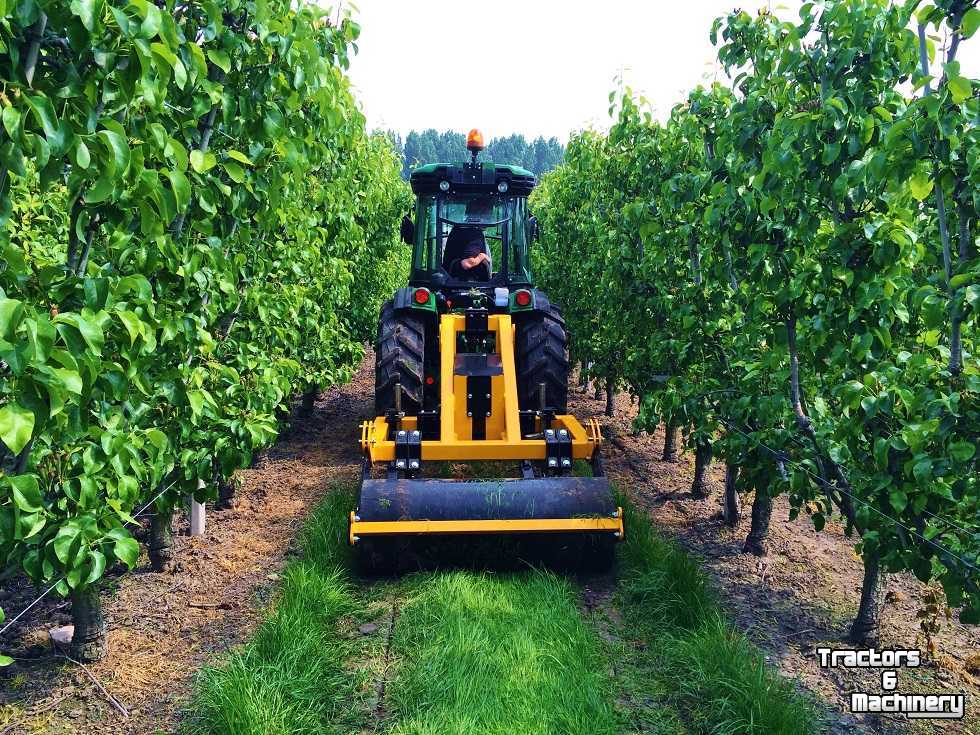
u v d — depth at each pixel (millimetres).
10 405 1618
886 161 2604
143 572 4496
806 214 3121
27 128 1763
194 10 2643
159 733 2941
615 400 9680
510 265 6293
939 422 2578
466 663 3221
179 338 2975
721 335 4395
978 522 2854
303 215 5020
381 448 4523
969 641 3693
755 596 4227
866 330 2965
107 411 2479
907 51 2848
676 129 5152
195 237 3168
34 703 3189
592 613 3947
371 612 3891
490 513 4121
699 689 3195
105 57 1814
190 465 3260
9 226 4215
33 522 2094
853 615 4000
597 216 6934
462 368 5113
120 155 1870
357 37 3812
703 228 4008
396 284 13359
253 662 3299
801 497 3496
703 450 4641
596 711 2969
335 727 2953
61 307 2080
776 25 3562
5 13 1486
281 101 3271
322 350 6875
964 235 2641
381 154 11195
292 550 4836
